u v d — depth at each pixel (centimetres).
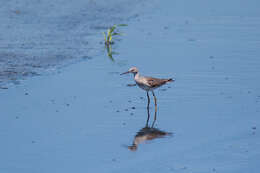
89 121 1412
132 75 1819
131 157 1199
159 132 1349
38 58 1936
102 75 1803
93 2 2888
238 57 1998
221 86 1702
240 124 1402
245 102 1560
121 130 1357
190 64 1916
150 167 1149
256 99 1584
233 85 1708
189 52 2061
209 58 1988
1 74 1747
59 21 2478
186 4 2977
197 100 1587
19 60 1902
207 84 1720
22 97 1568
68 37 2252
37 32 2286
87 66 1895
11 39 2162
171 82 1739
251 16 2655
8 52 1983
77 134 1325
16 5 2697
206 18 2627
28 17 2509
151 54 2042
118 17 2639
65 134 1322
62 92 1623
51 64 1886
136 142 1282
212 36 2294
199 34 2331
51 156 1194
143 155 1211
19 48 2044
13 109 1475
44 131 1336
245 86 1698
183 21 2578
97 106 1526
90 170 1127
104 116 1452
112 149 1241
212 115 1468
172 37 2286
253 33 2331
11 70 1794
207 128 1375
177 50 2091
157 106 1545
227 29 2408
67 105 1522
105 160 1181
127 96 1625
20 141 1271
